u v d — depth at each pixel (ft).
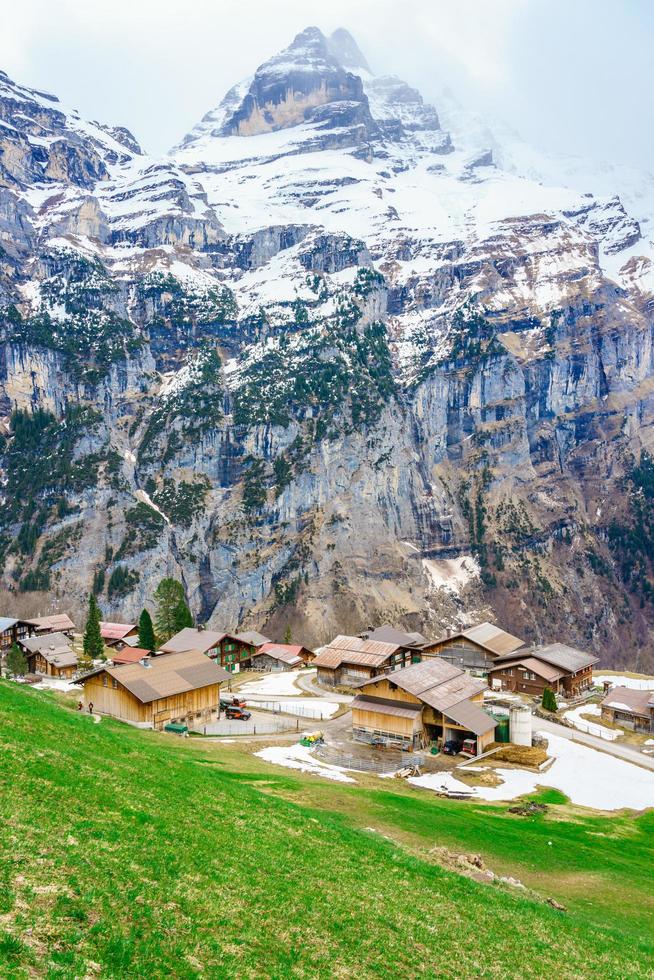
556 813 233.76
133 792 117.91
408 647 461.37
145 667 320.70
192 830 109.19
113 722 268.41
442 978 87.10
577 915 133.28
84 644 477.77
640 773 290.56
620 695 387.75
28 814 92.58
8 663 429.79
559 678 416.67
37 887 75.00
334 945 86.89
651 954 117.91
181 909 82.33
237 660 500.33
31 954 63.98
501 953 99.45
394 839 159.33
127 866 87.45
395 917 100.22
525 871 164.25
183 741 264.93
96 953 68.08
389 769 276.62
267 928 85.30
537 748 302.04
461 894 119.75
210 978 70.90
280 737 314.14
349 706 349.20
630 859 193.26
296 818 140.67
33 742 125.90
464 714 305.73
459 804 233.14
